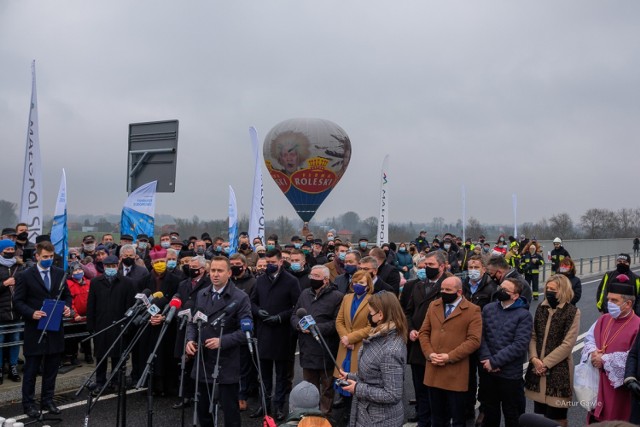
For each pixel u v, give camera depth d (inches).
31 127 430.9
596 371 231.0
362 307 275.9
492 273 306.2
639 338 214.7
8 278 328.5
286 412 310.2
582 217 2544.3
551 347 245.4
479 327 250.7
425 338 263.0
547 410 251.0
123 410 233.5
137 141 453.7
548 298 251.8
